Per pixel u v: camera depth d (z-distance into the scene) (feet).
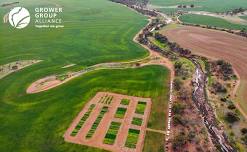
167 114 256.32
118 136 230.68
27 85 311.06
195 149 214.69
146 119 250.57
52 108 269.03
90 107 268.82
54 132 236.22
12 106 273.75
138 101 277.64
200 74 328.70
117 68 349.61
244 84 304.71
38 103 277.44
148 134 232.12
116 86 305.32
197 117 250.78
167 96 284.61
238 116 250.78
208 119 248.73
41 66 356.38
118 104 272.72
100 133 234.17
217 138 226.58
